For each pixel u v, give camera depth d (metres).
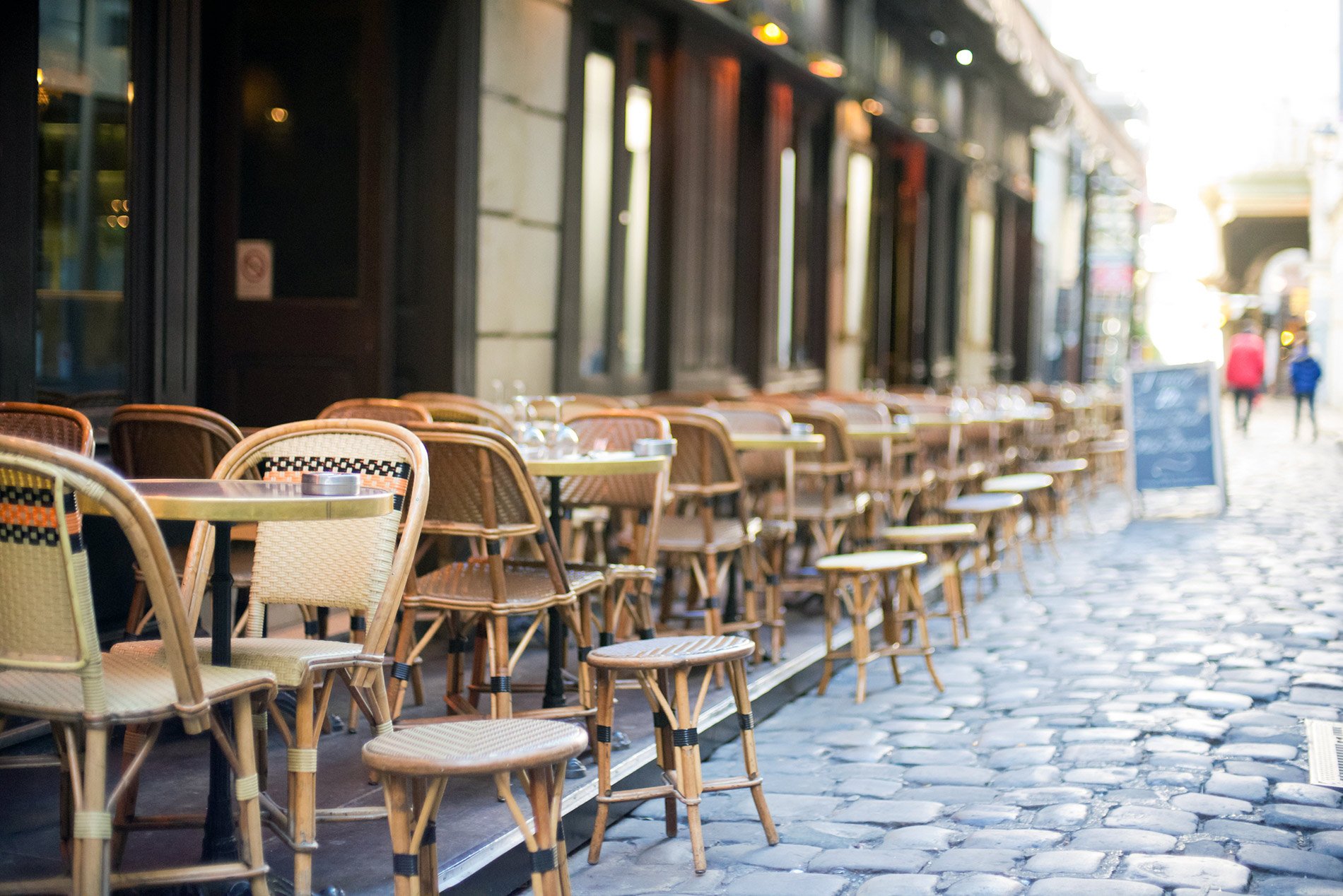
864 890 3.42
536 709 4.78
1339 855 3.56
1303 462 17.48
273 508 2.60
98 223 5.06
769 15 10.75
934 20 14.55
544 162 7.85
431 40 6.92
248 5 6.98
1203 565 8.82
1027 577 8.66
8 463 2.37
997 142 19.31
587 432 5.19
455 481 3.95
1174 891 3.31
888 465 8.05
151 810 3.64
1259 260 51.47
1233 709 5.06
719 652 3.68
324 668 3.00
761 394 8.53
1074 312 27.73
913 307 15.70
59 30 4.86
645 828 4.02
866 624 5.66
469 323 7.07
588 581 4.32
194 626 3.19
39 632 2.45
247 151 7.06
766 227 11.22
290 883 3.16
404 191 7.00
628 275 9.24
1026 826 3.86
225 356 7.15
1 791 3.82
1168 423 11.80
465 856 3.34
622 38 8.88
